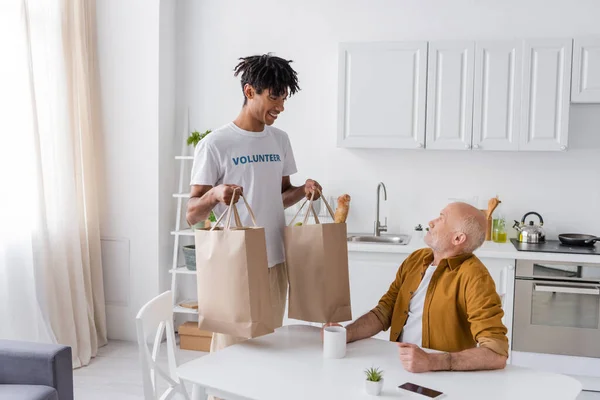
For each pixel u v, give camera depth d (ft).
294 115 14.08
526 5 12.89
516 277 11.48
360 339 6.84
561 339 11.40
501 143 12.12
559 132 11.90
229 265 6.08
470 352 5.85
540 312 11.46
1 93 10.74
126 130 13.73
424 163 13.57
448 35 13.25
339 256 6.68
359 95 12.59
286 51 14.03
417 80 12.34
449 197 13.51
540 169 13.10
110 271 14.02
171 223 14.34
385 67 12.42
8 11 10.85
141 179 13.69
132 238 13.83
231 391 5.22
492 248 11.77
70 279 12.42
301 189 8.06
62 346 8.23
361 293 12.13
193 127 14.56
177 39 14.49
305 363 5.90
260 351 6.23
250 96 7.19
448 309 6.53
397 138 12.51
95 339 12.92
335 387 5.30
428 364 5.70
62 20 12.23
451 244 6.66
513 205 13.26
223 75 14.35
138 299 13.88
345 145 12.75
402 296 7.12
